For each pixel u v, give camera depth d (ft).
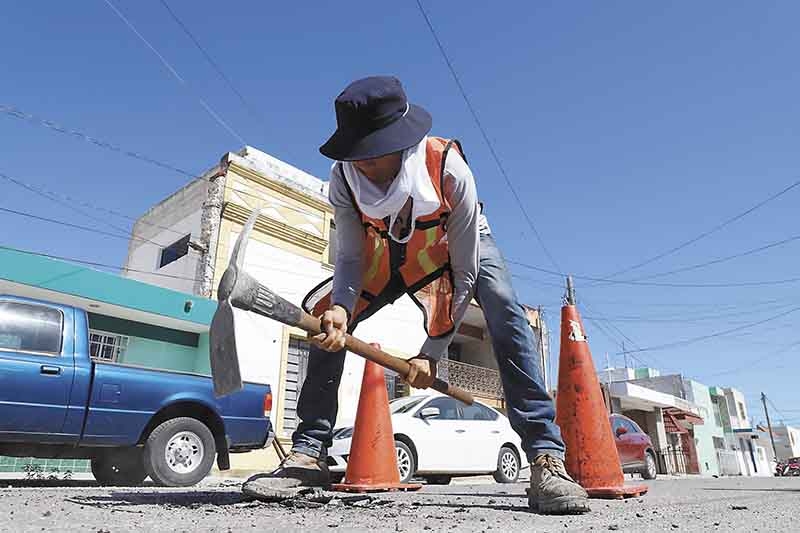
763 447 154.51
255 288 6.42
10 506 7.00
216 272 37.47
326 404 8.91
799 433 194.80
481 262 8.54
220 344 6.18
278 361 37.45
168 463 17.60
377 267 8.77
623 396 77.41
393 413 25.21
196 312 34.91
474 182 7.99
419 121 7.42
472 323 61.05
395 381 47.24
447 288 8.54
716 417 127.24
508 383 8.29
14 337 16.15
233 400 19.65
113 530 5.10
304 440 8.73
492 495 12.29
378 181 7.75
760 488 16.78
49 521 5.63
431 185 7.54
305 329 7.24
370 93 7.06
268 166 44.01
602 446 10.51
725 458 121.29
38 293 29.32
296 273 41.39
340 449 22.02
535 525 6.03
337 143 7.17
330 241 44.86
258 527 5.52
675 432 94.07
